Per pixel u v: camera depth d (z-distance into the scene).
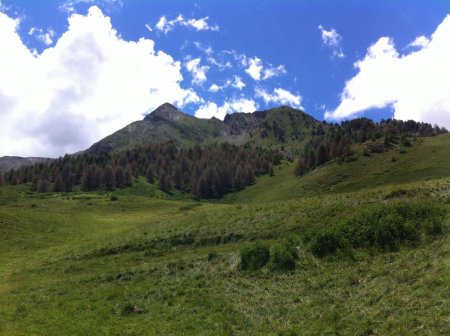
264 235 31.42
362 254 20.89
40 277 32.31
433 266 16.19
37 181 197.62
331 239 22.80
